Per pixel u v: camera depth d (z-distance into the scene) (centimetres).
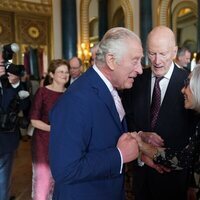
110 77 131
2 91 246
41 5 828
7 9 775
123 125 146
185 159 147
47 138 273
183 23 848
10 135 254
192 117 184
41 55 831
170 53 185
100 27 933
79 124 119
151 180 194
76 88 127
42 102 271
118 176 135
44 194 279
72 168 115
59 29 858
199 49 703
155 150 153
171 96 188
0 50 239
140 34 855
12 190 370
